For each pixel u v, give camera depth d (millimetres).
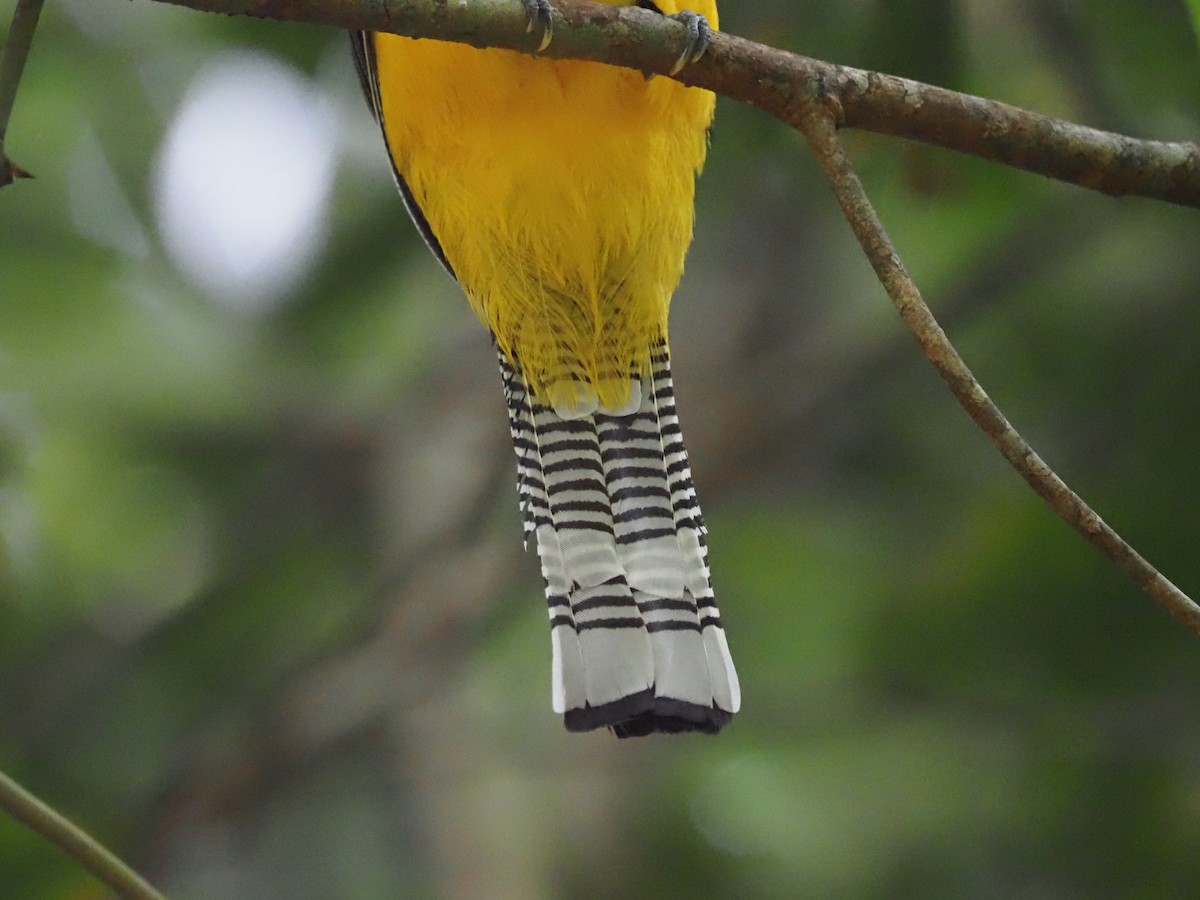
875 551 11867
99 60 11906
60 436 12086
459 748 12406
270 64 11531
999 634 8289
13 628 11781
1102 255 10625
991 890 9945
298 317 11891
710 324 13484
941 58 8562
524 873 11914
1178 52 9336
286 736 12039
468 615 12633
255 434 12719
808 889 10875
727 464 12750
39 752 11484
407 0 5645
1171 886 8547
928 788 10703
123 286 12242
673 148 7453
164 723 11844
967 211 10648
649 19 6039
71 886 8758
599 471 7488
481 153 7348
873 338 12609
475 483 13062
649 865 11703
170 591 12367
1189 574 8047
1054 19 9344
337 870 12078
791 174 10250
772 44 8656
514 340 7625
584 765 12273
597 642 7137
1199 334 8648
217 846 11812
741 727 11648
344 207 11500
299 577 12664
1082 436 10312
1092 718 8695
